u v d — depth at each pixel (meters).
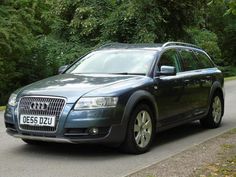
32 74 20.95
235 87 20.19
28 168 6.40
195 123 10.04
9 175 6.09
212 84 9.34
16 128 6.95
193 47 9.35
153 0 18.64
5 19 18.77
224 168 6.24
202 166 6.32
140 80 7.39
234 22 43.94
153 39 18.19
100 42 19.00
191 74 8.64
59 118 6.66
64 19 20.81
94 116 6.63
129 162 6.71
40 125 6.75
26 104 6.89
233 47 44.84
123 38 19.14
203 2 19.52
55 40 20.47
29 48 19.41
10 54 19.36
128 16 18.42
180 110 8.22
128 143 7.03
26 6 20.56
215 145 7.58
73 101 6.68
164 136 8.66
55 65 20.27
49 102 6.74
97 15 19.39
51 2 20.75
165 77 7.87
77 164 6.61
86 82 7.16
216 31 44.03
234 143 7.74
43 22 22.28
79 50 19.30
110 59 8.12
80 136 6.65
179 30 20.25
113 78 7.39
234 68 43.19
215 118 9.47
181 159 6.68
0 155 7.09
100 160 6.81
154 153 7.27
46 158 6.92
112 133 6.75
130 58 8.02
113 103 6.77
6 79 20.02
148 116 7.35
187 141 8.20
